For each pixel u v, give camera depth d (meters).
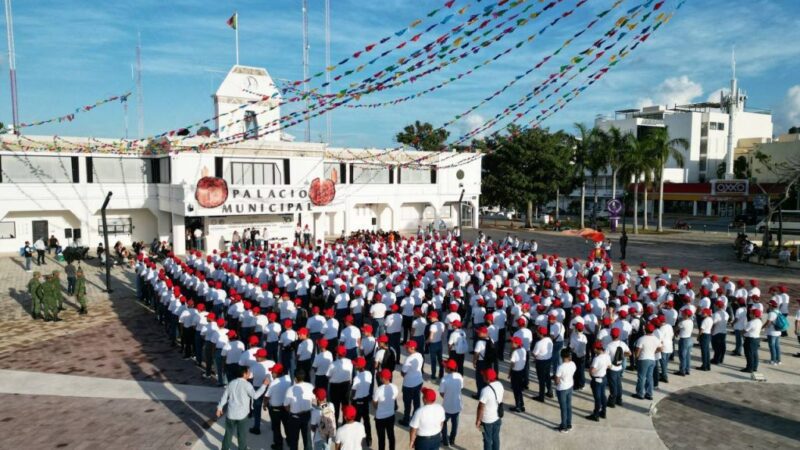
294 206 36.50
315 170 39.09
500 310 14.83
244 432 9.35
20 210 33.34
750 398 12.10
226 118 36.66
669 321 14.12
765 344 16.23
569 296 16.38
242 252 26.59
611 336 12.21
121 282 26.33
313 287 18.89
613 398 11.55
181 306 16.14
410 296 16.08
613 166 50.59
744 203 66.94
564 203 90.62
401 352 15.63
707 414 11.29
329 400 10.74
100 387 13.14
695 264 31.88
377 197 45.22
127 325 18.97
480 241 31.19
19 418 11.34
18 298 22.98
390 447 9.41
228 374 12.23
